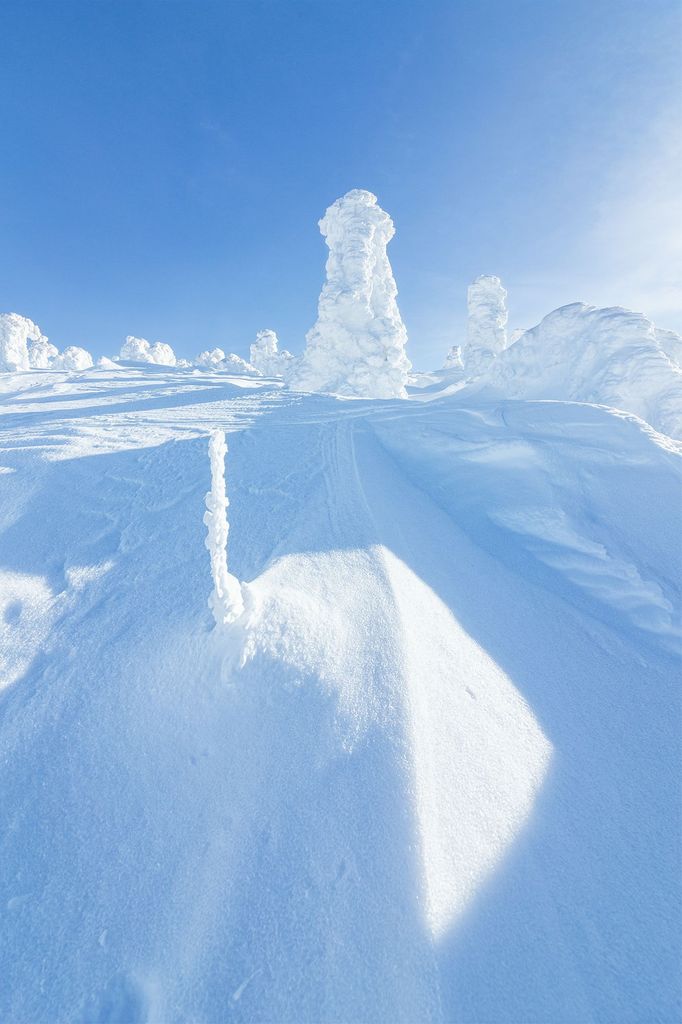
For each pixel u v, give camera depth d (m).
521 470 11.58
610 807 4.27
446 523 9.99
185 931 3.33
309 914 3.26
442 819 3.71
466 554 8.75
